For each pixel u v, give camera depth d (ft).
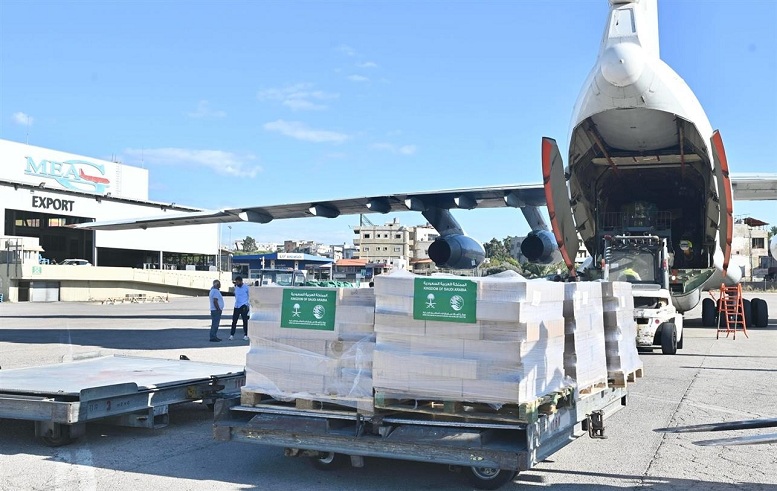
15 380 24.18
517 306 15.25
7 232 188.03
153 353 43.86
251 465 19.22
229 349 46.65
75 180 181.06
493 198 54.08
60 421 20.06
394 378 16.53
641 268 47.39
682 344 48.93
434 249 54.13
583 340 18.94
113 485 17.28
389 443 16.74
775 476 18.22
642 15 37.29
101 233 175.63
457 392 15.92
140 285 171.83
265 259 157.17
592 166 49.21
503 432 17.06
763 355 44.80
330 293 17.62
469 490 16.92
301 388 17.78
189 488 17.06
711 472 18.57
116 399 21.42
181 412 27.12
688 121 38.73
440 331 16.11
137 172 201.05
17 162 166.30
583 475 18.25
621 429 23.59
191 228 203.10
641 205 53.47
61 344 49.88
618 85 36.65
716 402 28.30
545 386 16.60
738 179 48.98
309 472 18.52
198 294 188.85
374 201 55.52
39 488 16.99
